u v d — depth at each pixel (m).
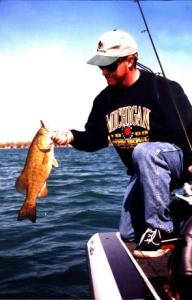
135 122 1.62
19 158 33.00
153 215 1.46
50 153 1.58
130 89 1.64
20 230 4.08
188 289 1.07
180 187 1.63
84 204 5.83
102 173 12.39
